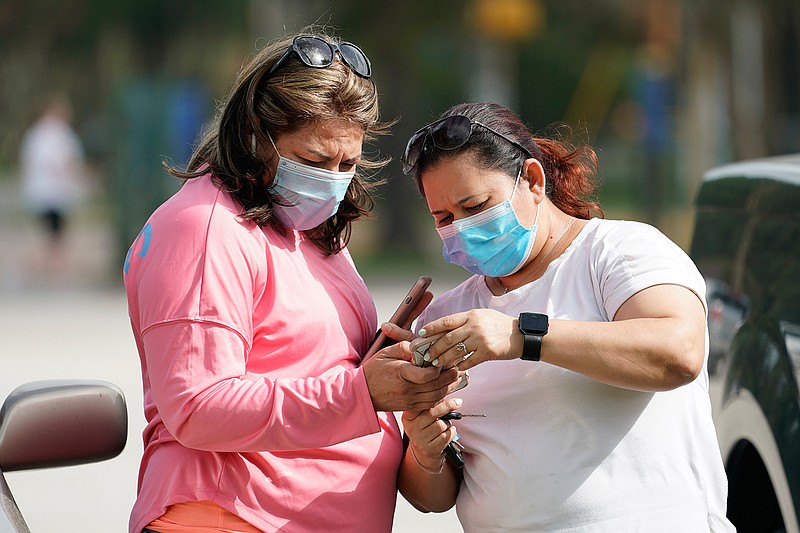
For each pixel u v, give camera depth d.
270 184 8.33
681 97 56.47
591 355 7.45
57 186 52.62
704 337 7.74
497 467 8.26
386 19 50.78
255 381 7.86
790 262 9.66
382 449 8.75
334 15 50.19
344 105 8.17
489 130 8.16
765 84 54.94
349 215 9.18
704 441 8.15
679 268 7.90
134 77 47.28
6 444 8.37
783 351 9.48
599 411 8.03
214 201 8.10
